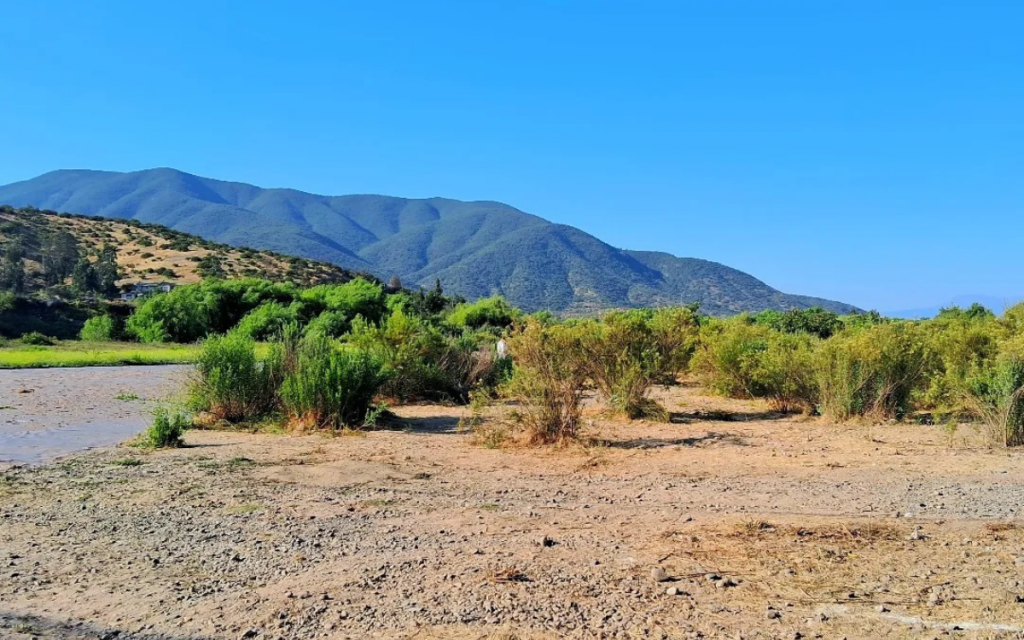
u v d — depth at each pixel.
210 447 10.16
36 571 4.91
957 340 12.50
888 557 4.93
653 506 6.52
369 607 4.16
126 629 3.94
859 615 3.97
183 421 11.67
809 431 11.17
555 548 5.21
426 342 16.38
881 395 12.15
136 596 4.43
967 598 4.18
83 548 5.43
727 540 5.36
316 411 12.12
